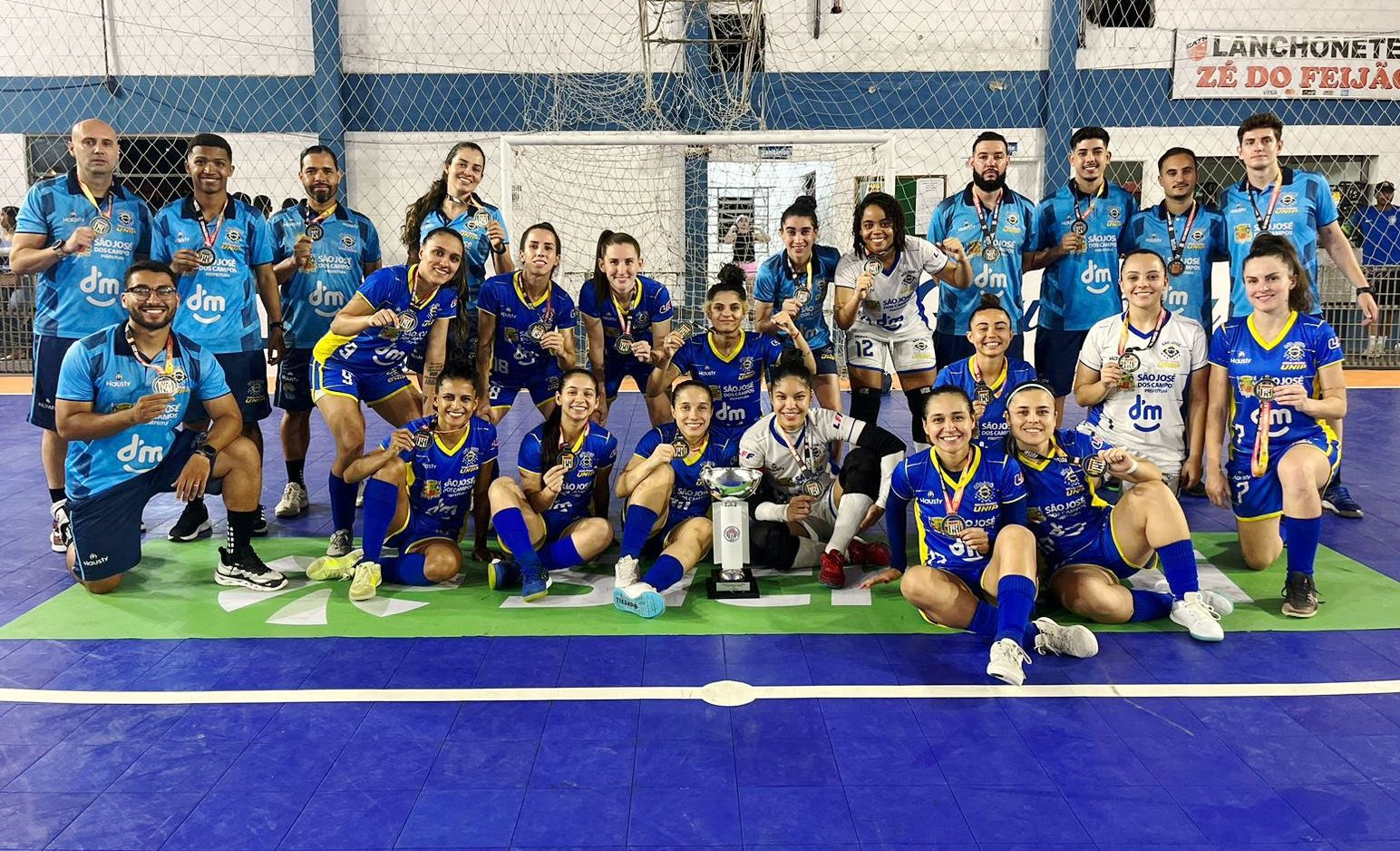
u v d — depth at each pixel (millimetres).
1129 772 2609
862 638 3545
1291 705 2986
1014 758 2688
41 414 4555
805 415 4195
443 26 10414
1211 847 2275
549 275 4828
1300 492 3668
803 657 3377
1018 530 3434
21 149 10516
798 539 4289
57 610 3811
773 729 2859
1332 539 4633
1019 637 3182
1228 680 3168
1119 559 3674
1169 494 3576
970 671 3254
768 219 10078
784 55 10422
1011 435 3639
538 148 10141
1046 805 2457
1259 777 2584
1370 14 10461
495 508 4000
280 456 6613
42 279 4527
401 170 10664
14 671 3256
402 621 3711
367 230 5359
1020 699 3049
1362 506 5176
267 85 10484
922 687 3139
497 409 5105
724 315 4500
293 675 3234
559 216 10266
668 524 4320
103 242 4547
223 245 4715
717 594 3984
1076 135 5223
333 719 2930
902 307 5133
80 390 3773
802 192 10000
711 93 10328
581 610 3832
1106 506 3703
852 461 4145
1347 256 5148
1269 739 2783
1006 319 4203
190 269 4520
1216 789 2523
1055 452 3611
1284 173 5113
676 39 8539
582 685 3154
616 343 5020
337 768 2645
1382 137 10492
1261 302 3959
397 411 4641
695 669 3277
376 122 10578
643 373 5277
